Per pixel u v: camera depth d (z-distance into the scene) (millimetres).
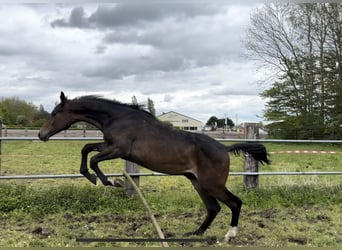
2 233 4773
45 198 5848
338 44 23641
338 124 24062
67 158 13352
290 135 26516
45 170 10180
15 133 23391
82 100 4996
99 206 5895
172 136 4719
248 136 7242
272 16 26219
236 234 4863
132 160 4801
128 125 4738
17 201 5711
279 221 5613
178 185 8109
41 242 4445
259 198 6578
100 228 5102
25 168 10555
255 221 5613
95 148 4934
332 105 24703
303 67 25812
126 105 4957
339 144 21844
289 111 26953
